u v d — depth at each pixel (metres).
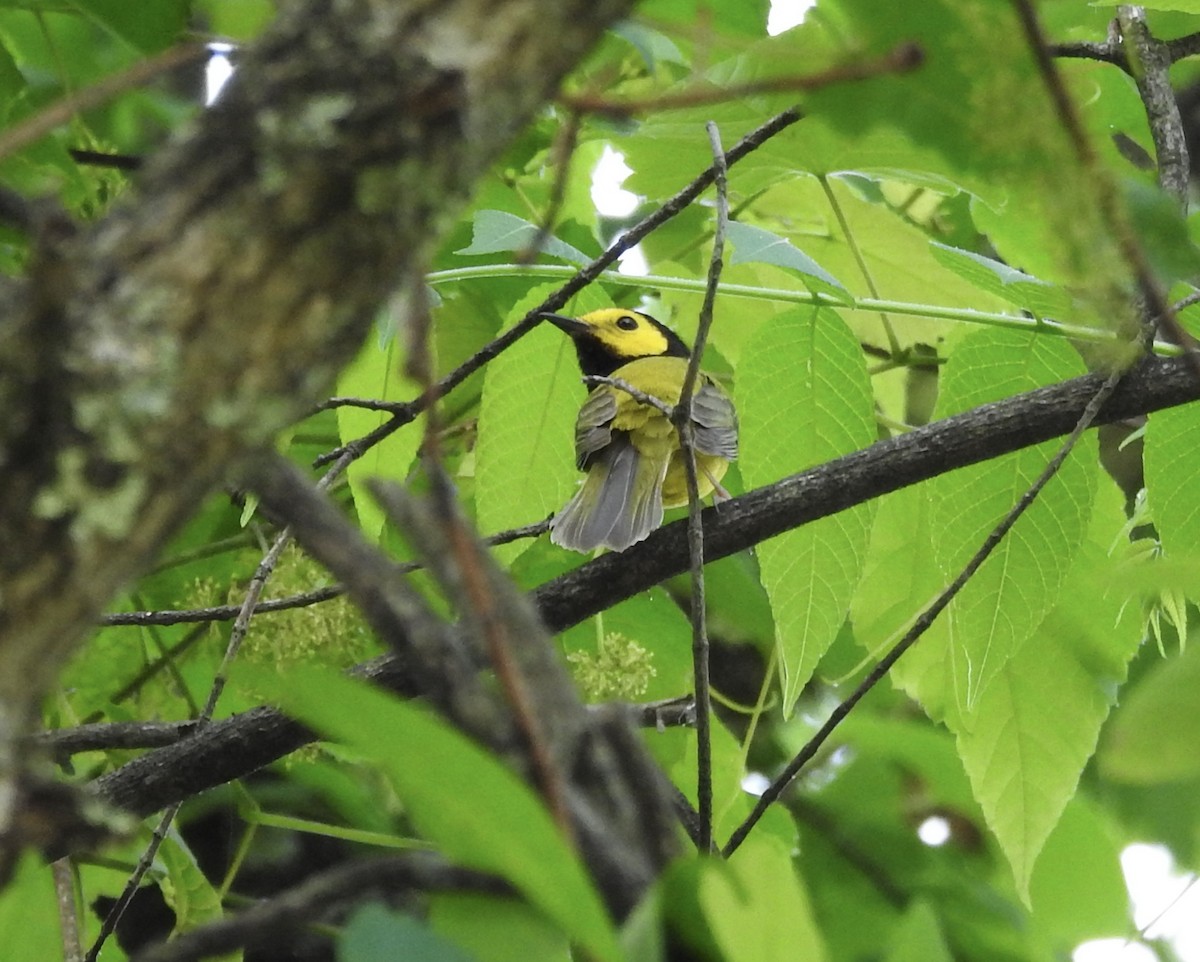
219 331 2.79
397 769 2.93
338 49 2.85
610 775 3.57
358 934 2.88
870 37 3.62
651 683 10.49
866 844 7.52
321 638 8.48
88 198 8.14
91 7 6.64
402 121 2.83
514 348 8.50
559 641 10.09
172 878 8.27
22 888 7.55
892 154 8.19
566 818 3.08
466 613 3.45
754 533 7.69
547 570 10.85
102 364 2.74
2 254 7.50
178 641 10.23
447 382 7.55
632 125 8.40
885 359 11.08
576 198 11.02
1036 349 8.07
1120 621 8.59
